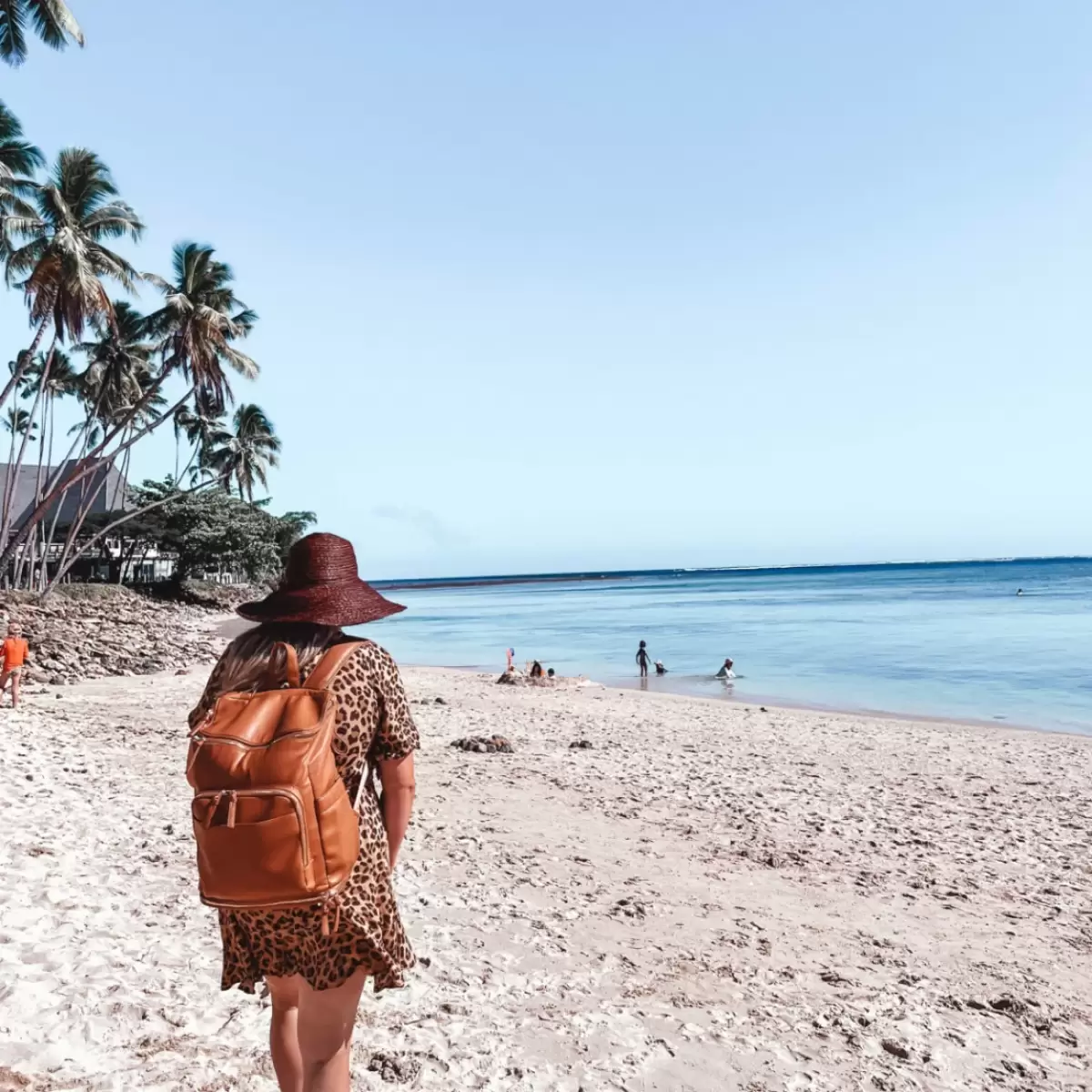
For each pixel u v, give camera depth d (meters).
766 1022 4.79
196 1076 3.59
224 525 71.69
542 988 5.04
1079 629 49.88
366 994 4.71
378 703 2.43
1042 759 15.51
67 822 8.09
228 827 2.10
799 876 8.12
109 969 4.66
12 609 36.66
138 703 19.16
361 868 2.37
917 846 9.45
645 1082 3.94
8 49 25.66
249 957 2.43
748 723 19.94
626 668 36.34
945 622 58.34
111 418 56.66
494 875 7.53
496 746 14.80
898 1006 5.18
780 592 134.12
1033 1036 4.90
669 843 9.15
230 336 44.88
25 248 36.44
